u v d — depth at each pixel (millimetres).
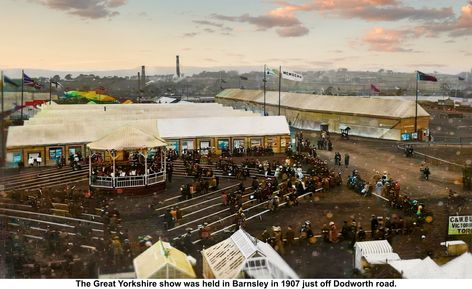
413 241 32750
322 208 40594
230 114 75938
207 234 32906
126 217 38188
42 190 43000
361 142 76812
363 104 85688
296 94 105375
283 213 39281
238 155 63688
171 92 163375
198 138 64250
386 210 39844
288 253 30516
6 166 55562
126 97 151500
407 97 139750
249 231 34719
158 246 25719
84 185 48125
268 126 66812
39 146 56844
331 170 55312
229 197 41250
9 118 84625
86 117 69188
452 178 51625
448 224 32812
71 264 26891
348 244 32156
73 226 35562
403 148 70312
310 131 92312
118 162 56219
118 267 27453
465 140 77625
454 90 144250
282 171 50219
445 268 22688
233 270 23297
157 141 47438
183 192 43312
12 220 36688
